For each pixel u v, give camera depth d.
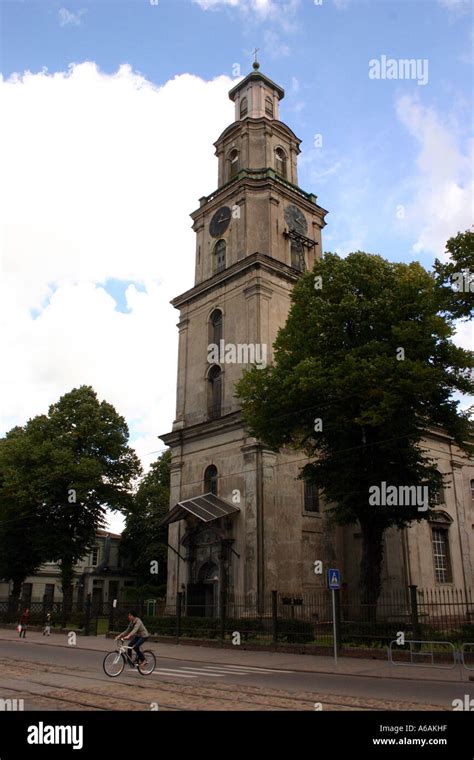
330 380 23.55
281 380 25.55
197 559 34.19
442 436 39.84
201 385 38.62
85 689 13.30
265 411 25.59
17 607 44.16
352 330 25.86
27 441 44.41
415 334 23.59
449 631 23.05
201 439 36.84
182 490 37.09
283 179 41.78
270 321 35.97
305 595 32.00
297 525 33.00
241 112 45.88
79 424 46.25
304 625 23.62
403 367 22.55
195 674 16.33
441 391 24.38
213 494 34.47
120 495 46.22
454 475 39.81
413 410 23.64
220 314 39.00
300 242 40.81
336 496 24.67
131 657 16.34
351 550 34.97
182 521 36.06
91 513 45.12
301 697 12.13
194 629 27.44
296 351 26.42
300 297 28.12
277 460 33.09
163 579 58.94
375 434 24.12
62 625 36.78
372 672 16.64
